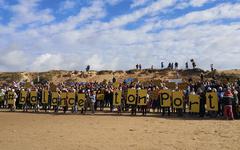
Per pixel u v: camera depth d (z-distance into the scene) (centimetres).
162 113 3025
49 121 2561
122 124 2339
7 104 3706
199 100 2841
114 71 9000
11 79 9250
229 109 2592
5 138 1781
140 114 3120
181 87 3472
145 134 1892
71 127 2200
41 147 1534
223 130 2019
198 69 7662
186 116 2905
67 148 1512
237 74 6669
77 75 9012
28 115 3070
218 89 2852
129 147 1527
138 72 8588
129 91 3059
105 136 1830
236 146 1536
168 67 8356
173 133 1923
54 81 8631
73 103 3312
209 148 1499
